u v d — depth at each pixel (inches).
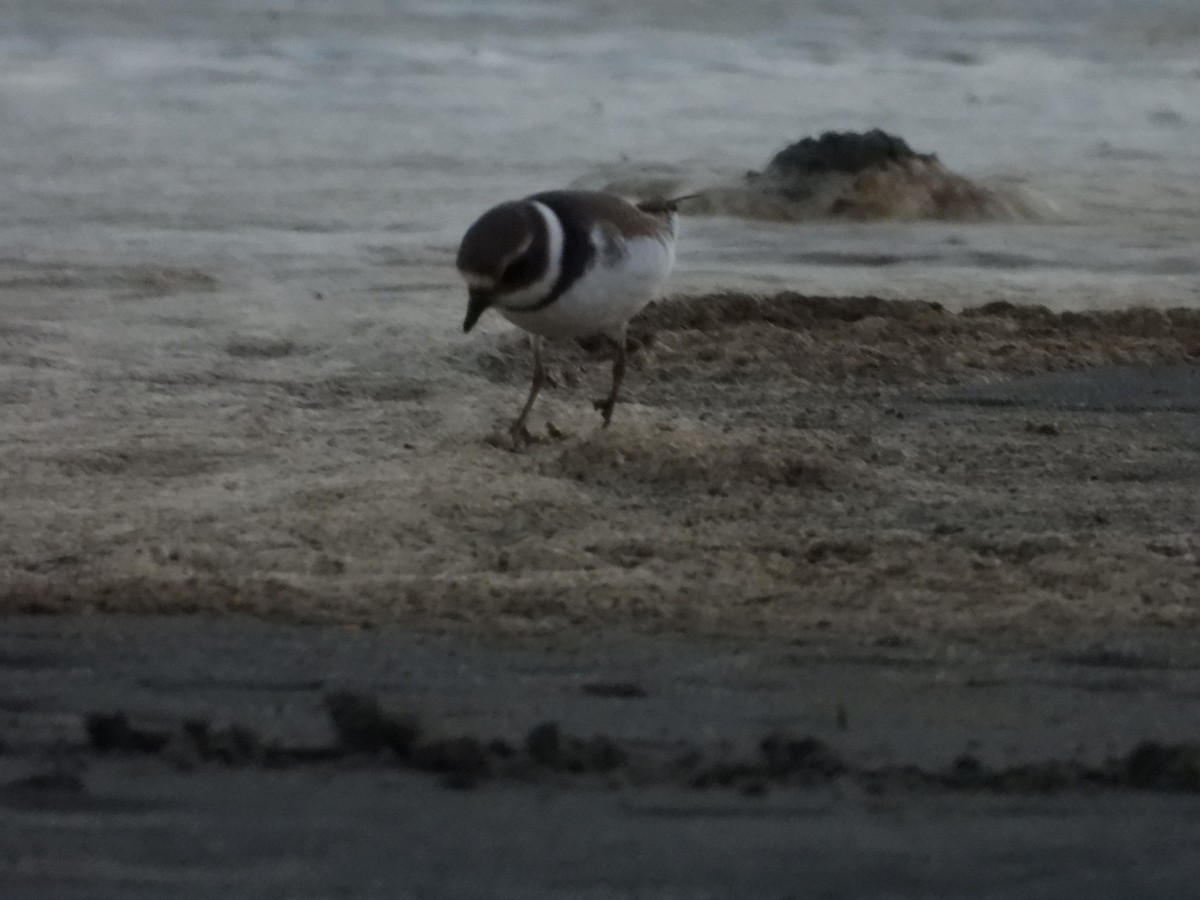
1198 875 250.8
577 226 437.1
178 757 286.2
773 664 337.7
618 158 1015.0
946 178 881.5
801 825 264.7
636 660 339.3
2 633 350.0
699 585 384.2
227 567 396.2
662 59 1470.2
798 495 452.1
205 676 328.2
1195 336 617.3
